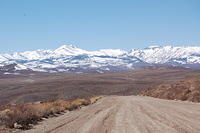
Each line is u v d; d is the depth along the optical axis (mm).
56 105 38125
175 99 62844
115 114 30609
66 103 43125
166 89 75750
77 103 47531
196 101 54094
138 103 49188
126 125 21750
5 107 28938
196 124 21609
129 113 31266
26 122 23000
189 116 27109
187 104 45188
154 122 23188
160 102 51875
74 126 21734
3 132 19000
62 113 34062
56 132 18922
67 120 26109
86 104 52344
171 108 36938
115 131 18969
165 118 25766
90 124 22719
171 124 21797
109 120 25172
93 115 30422
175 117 26422
